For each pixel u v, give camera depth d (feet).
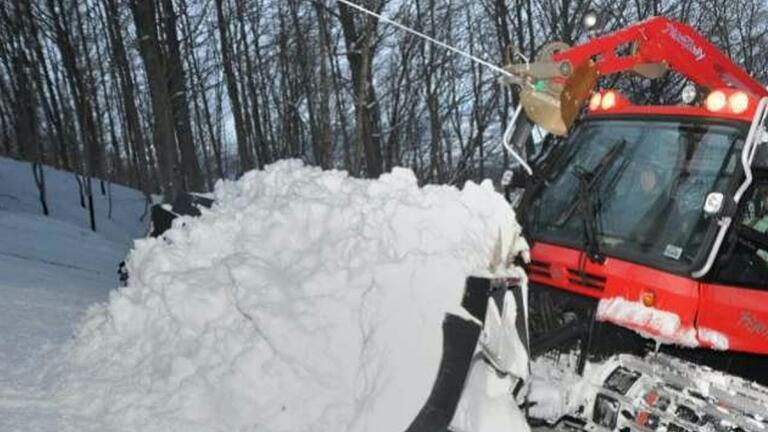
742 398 10.69
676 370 11.52
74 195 63.41
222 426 9.89
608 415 11.69
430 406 9.41
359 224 11.41
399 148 79.82
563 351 12.91
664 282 11.86
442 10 74.54
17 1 67.00
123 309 12.27
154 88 43.98
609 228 13.08
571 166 14.47
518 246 12.77
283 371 10.23
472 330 9.87
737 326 11.76
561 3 63.52
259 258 11.60
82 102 60.64
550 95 13.74
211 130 92.27
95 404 10.61
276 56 76.69
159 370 11.01
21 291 18.21
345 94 64.64
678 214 12.40
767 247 12.06
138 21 43.52
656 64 14.44
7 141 98.43
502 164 77.82
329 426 9.68
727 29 69.26
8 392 10.99
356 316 10.41
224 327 10.98
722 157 12.36
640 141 13.61
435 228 11.35
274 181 13.71
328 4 56.13
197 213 15.23
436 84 75.87
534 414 11.91
